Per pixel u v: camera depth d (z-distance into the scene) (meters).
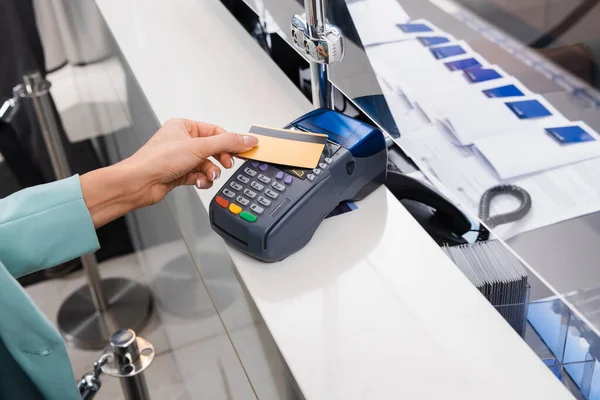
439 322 0.76
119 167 0.86
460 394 0.68
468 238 0.97
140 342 1.23
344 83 1.00
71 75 2.32
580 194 0.65
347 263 0.84
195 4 1.45
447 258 0.84
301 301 0.79
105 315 1.87
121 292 1.93
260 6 1.27
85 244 0.86
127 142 1.76
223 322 1.14
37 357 0.77
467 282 0.80
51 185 0.84
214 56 1.26
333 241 0.87
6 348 0.80
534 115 0.67
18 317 0.73
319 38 0.92
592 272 0.67
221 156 0.90
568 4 0.62
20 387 0.83
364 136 0.89
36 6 2.24
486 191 0.74
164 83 1.19
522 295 0.87
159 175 0.86
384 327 0.76
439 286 0.80
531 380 0.69
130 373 1.16
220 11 1.42
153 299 1.91
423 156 0.85
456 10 0.73
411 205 1.04
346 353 0.73
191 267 1.32
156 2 1.47
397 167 1.09
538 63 0.66
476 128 0.73
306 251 0.86
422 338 0.74
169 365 1.72
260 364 0.94
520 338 0.73
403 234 0.88
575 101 0.64
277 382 0.87
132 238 2.05
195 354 1.49
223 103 1.12
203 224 1.01
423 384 0.69
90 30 1.79
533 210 0.70
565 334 0.85
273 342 0.79
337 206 0.93
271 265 0.84
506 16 0.68
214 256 1.02
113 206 0.87
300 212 0.83
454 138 0.77
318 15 0.91
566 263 0.68
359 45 0.92
